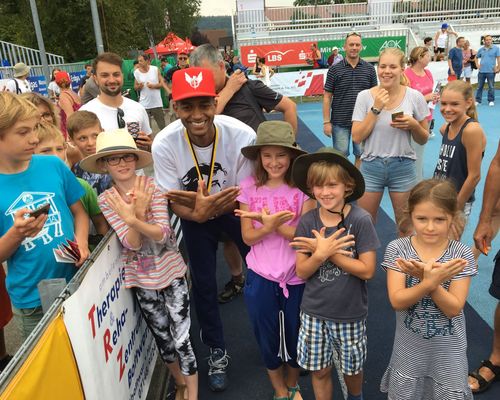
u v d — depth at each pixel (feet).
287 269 8.32
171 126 9.09
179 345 8.60
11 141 6.86
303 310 8.07
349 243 7.32
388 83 11.95
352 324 7.80
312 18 78.38
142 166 8.70
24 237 6.53
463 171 10.91
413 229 7.73
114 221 7.89
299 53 66.90
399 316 7.56
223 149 9.16
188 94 7.96
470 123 10.46
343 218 7.80
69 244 7.23
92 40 86.94
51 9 84.07
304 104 53.52
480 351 10.46
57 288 6.12
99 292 6.88
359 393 8.45
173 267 8.57
